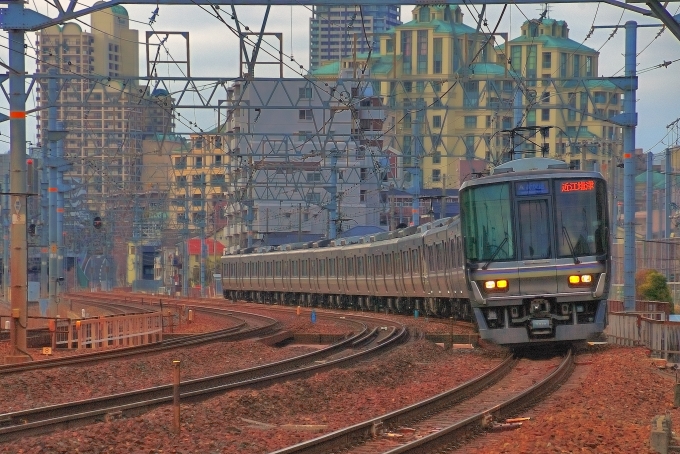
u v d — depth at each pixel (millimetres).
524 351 42938
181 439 21938
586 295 39719
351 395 31078
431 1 48062
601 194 40344
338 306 93062
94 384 34281
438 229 59031
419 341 47000
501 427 22875
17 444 20281
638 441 20344
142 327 56562
